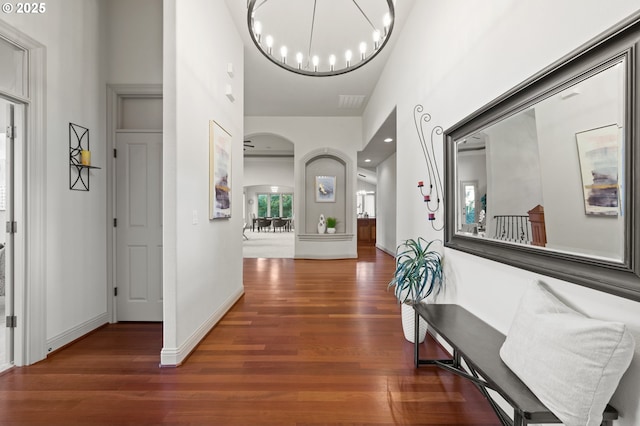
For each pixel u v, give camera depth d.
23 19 2.25
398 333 2.89
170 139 2.26
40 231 2.37
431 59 2.71
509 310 1.68
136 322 3.20
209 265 2.93
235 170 3.77
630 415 1.02
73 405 1.82
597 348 1.00
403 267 2.70
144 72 3.16
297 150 7.09
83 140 2.84
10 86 2.30
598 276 1.12
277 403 1.84
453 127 2.21
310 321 3.20
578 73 1.19
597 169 1.12
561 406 1.05
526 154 1.51
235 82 3.70
